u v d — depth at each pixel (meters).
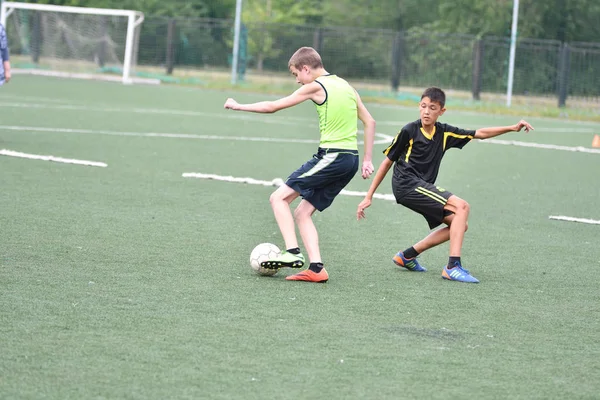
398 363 10.74
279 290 14.11
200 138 38.62
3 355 10.30
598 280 16.08
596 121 68.19
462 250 18.41
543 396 9.87
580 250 18.91
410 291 14.54
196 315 12.38
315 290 14.27
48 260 15.21
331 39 86.81
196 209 21.34
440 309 13.46
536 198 26.80
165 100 59.72
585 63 77.25
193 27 91.31
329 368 10.42
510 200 26.12
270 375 10.07
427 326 12.46
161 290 13.66
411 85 83.75
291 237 14.97
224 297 13.45
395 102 72.50
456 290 14.79
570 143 47.44
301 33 87.81
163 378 9.81
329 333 11.86
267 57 89.12
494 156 38.72
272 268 14.90
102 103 53.81
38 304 12.48
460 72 82.44
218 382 9.77
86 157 29.50
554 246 19.27
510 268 16.83
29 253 15.65
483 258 17.66
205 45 91.62
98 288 13.55
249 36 88.94
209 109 55.34
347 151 14.93
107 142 34.44
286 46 88.50
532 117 67.50
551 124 60.97
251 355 10.73
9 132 35.31
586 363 11.14
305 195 15.17
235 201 22.86
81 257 15.59
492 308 13.70
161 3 109.56
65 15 85.88
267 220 20.48
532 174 32.84
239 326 11.94
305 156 34.44
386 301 13.79
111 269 14.84
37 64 85.38
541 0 100.00
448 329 12.37
